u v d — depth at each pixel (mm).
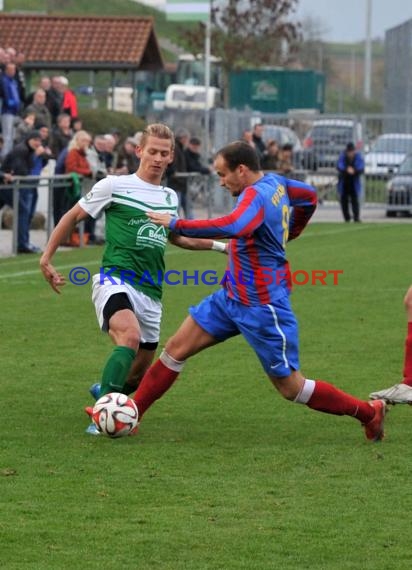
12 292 37094
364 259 48812
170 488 16312
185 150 62281
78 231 51156
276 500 15812
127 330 19094
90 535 14312
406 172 77312
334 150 80875
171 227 17672
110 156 55906
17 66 60156
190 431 19750
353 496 16016
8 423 20125
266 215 17906
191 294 37438
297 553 13773
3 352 26969
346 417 20953
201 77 123750
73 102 63438
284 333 18312
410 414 21406
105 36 93188
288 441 19109
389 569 13305
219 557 13602
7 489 16188
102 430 18984
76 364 25578
